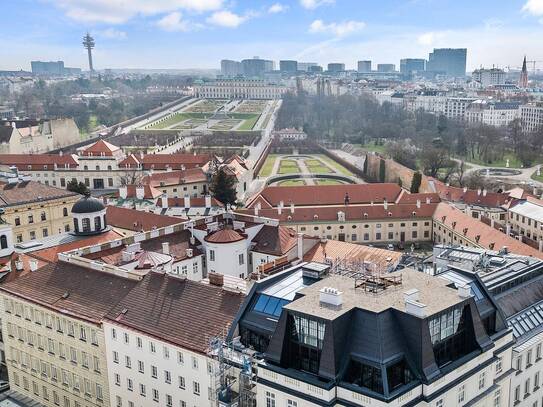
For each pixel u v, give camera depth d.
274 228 150.00
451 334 75.88
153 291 105.69
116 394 106.69
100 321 104.94
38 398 122.94
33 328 118.88
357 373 70.75
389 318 71.94
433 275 93.50
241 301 96.44
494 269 112.56
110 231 161.50
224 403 78.62
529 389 95.69
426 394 69.75
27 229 199.75
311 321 72.19
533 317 98.56
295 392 71.88
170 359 95.56
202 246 145.88
